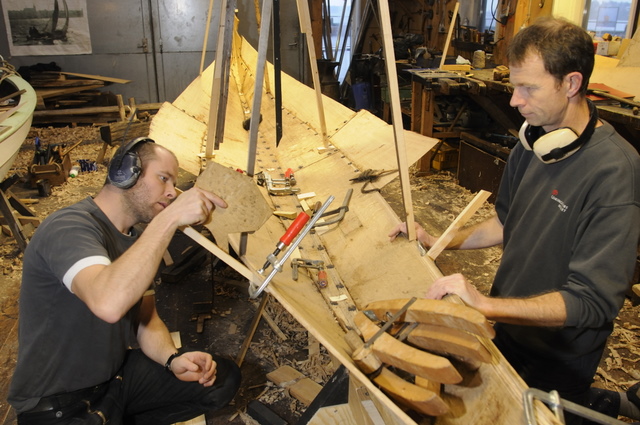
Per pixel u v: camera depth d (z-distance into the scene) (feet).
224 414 7.40
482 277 11.19
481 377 4.12
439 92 16.16
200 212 4.59
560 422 3.28
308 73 27.12
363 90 24.58
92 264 4.41
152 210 5.18
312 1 26.00
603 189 4.27
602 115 9.93
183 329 9.48
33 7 24.72
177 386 5.84
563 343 4.85
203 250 11.76
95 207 5.10
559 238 4.69
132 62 26.48
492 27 22.31
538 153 4.67
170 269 11.16
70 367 5.06
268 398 7.68
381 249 6.55
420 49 20.11
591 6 17.07
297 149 12.00
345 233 7.50
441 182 16.99
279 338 9.12
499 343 5.54
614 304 4.12
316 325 4.67
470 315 3.75
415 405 3.82
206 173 5.38
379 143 9.89
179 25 26.22
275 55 7.44
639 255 10.06
